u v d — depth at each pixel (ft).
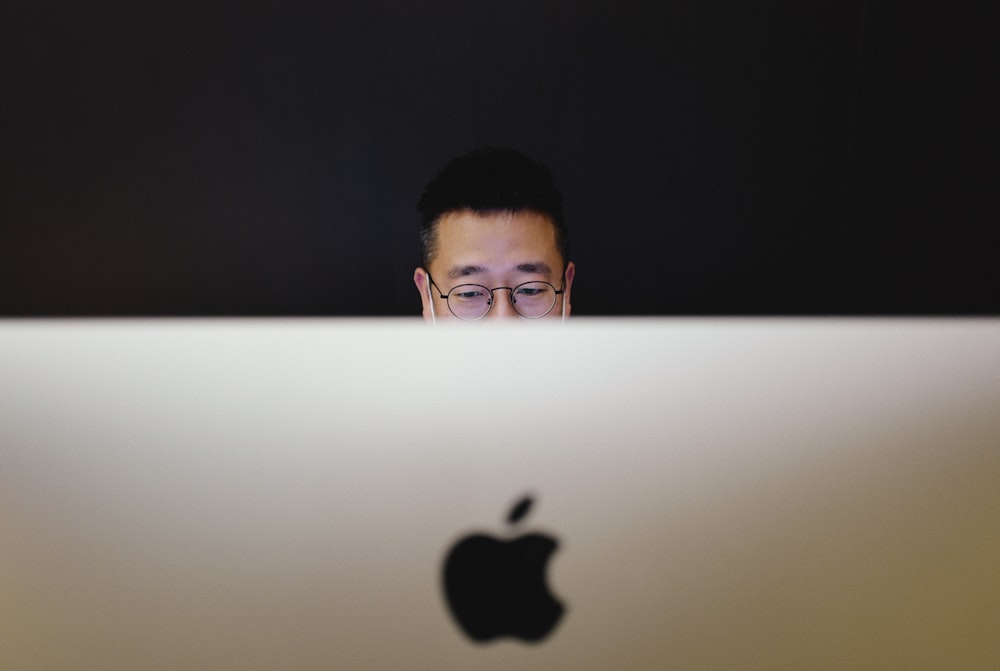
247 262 7.22
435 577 1.43
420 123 6.86
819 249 7.10
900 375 1.43
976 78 6.78
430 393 1.42
